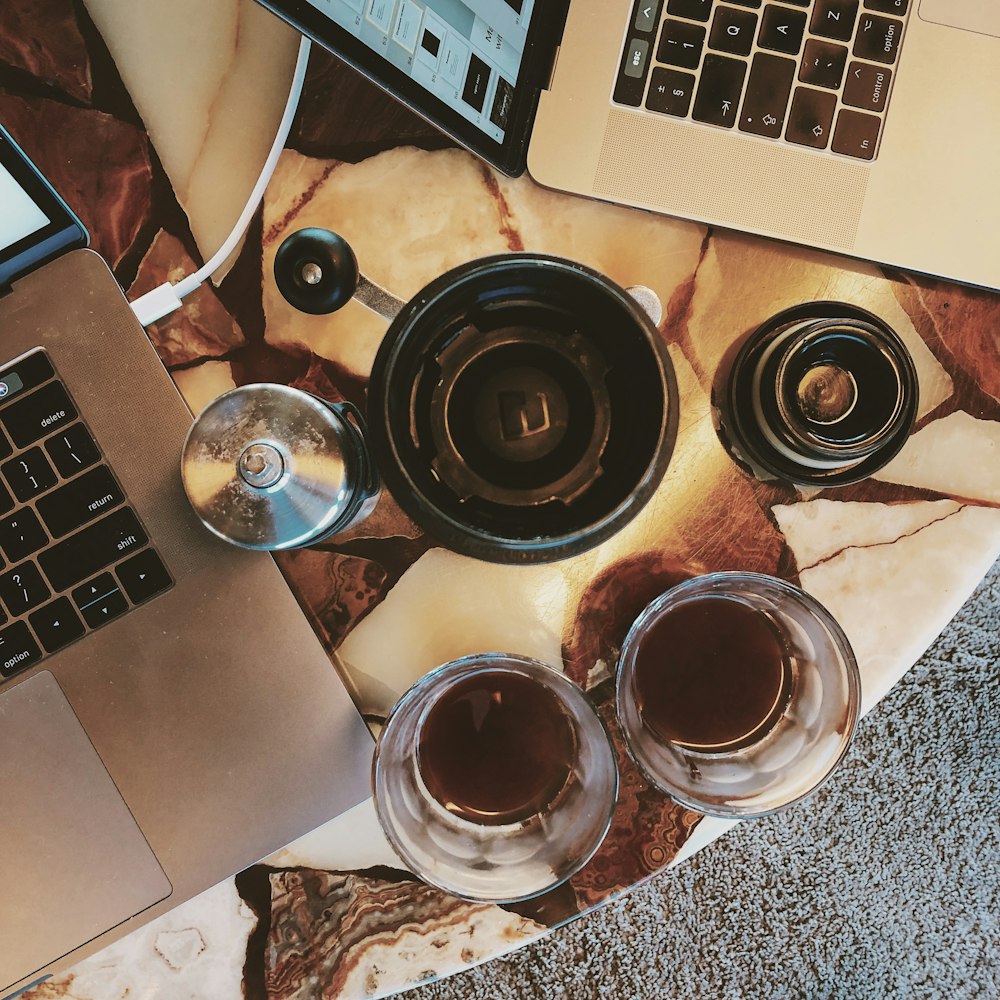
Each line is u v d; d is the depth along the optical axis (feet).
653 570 1.83
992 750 3.65
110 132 1.86
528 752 1.77
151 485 1.73
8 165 1.59
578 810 1.69
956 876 3.65
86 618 1.72
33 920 1.73
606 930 3.64
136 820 1.73
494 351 1.82
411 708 1.67
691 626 1.78
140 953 1.82
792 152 1.77
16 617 1.72
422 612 1.83
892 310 1.85
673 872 3.65
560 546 1.61
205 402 1.84
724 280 1.86
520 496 1.78
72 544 1.71
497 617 1.83
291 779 1.73
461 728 1.77
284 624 1.73
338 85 1.86
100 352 1.74
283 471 1.46
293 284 1.80
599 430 1.80
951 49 1.74
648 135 1.77
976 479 1.82
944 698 3.66
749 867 3.67
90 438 1.73
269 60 1.86
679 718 1.78
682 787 1.69
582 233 1.87
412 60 1.51
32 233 1.69
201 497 1.48
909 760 3.67
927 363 1.85
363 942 1.80
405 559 1.83
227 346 1.85
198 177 1.86
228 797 1.73
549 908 1.78
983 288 1.82
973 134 1.76
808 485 1.78
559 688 1.66
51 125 1.86
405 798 1.70
